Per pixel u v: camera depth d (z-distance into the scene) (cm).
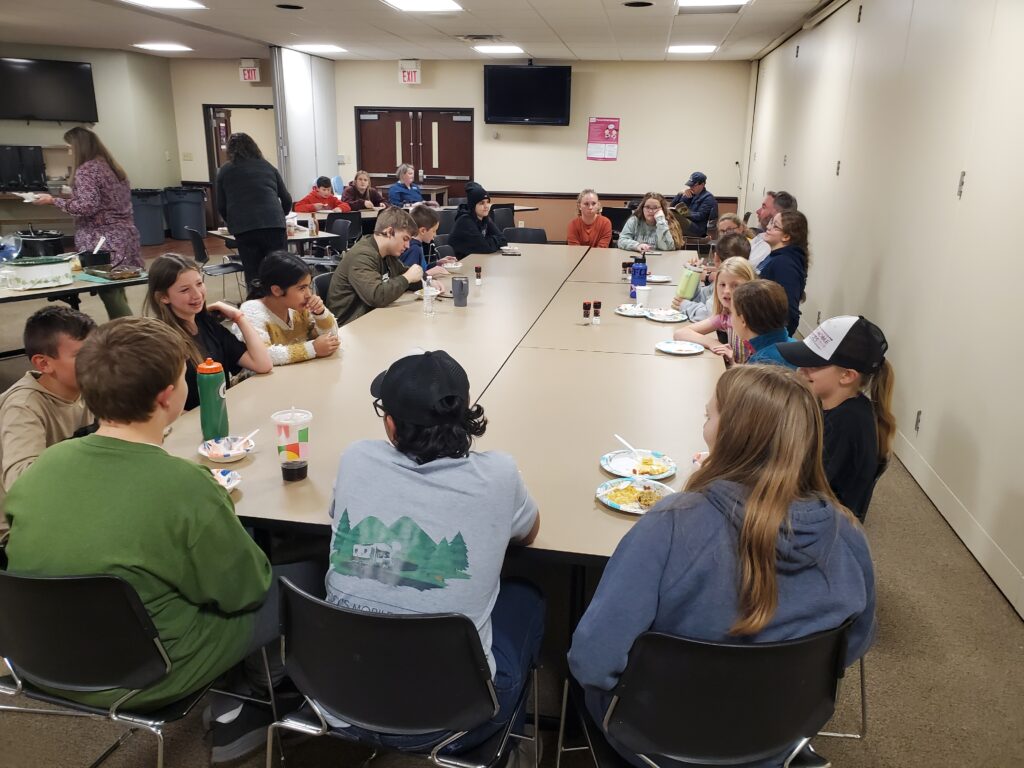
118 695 142
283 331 294
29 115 978
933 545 294
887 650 230
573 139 1059
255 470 186
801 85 708
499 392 247
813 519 109
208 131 1138
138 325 135
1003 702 209
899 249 404
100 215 550
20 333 581
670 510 114
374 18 709
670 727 118
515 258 561
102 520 129
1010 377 260
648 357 294
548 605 242
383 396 135
